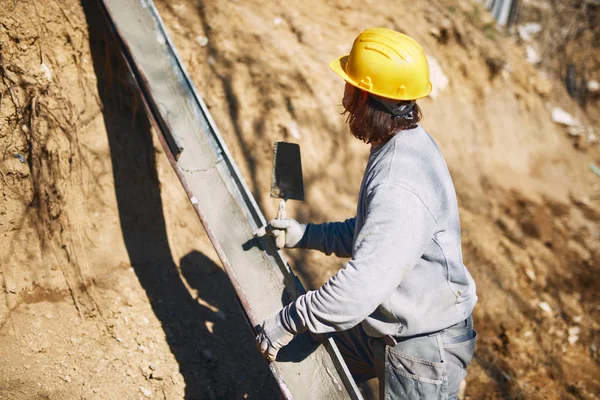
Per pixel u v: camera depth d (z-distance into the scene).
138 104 3.08
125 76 3.03
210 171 2.51
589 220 5.42
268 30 4.22
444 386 1.92
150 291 2.89
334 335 2.26
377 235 1.68
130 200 3.04
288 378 2.08
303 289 2.21
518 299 4.13
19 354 2.36
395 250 1.67
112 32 2.69
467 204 4.87
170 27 3.67
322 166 4.05
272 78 4.01
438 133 5.12
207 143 2.58
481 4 7.12
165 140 2.42
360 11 5.07
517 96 6.19
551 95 6.89
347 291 1.68
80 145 2.86
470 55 5.92
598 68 7.51
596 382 3.64
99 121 2.97
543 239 4.89
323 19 4.75
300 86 4.11
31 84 2.66
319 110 4.14
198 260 3.19
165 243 3.11
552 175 5.85
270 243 2.34
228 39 3.96
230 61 3.89
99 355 2.53
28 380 2.29
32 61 2.69
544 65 7.35
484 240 4.52
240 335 2.97
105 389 2.40
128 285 2.84
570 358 3.79
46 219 2.67
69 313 2.60
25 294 2.53
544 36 7.56
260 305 2.21
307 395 2.05
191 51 3.70
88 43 2.92
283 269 2.28
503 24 7.53
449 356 1.95
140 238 3.03
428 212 1.73
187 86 2.67
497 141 5.63
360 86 1.82
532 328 3.95
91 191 2.89
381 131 1.83
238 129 3.76
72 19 2.84
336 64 1.97
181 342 2.76
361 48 1.84
